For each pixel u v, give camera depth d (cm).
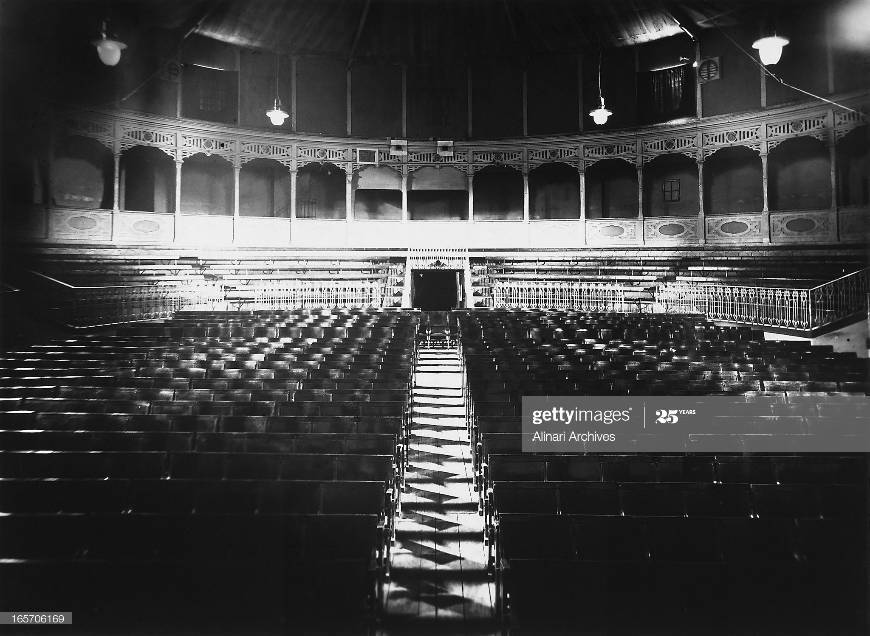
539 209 2638
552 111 2547
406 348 1291
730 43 2250
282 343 1323
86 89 2086
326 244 2450
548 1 2267
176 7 2141
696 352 1285
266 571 502
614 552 550
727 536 553
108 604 498
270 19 2314
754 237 2147
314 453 717
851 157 2048
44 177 2022
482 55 2539
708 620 486
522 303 2211
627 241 2364
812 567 495
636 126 2388
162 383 1010
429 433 1012
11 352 1199
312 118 2553
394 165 2539
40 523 557
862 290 1552
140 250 2150
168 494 626
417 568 622
